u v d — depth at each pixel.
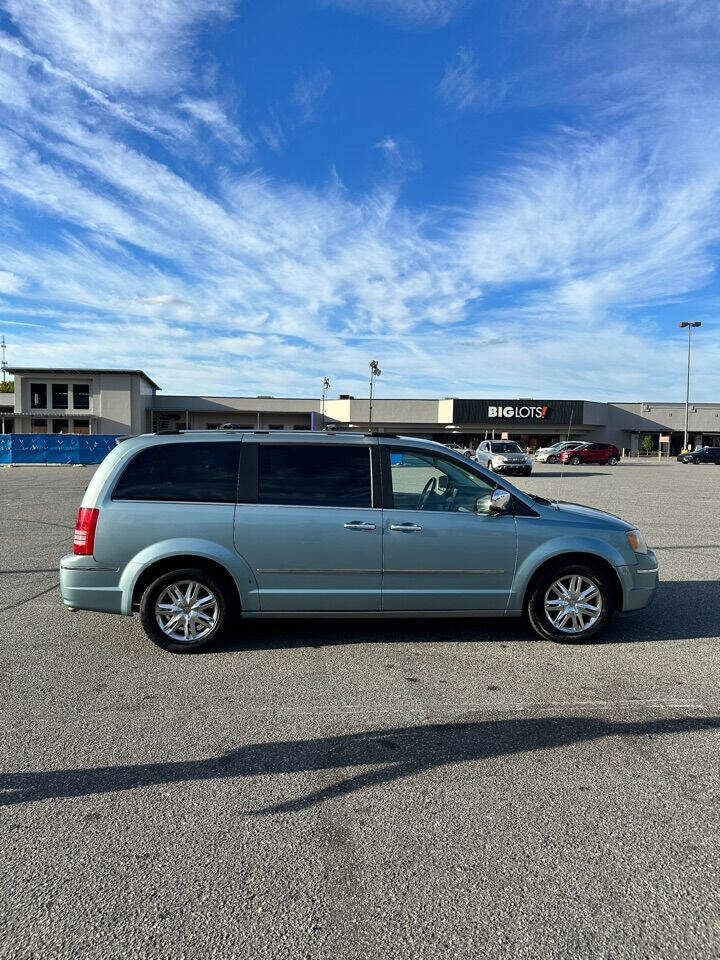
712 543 10.10
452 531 4.88
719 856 2.49
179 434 4.99
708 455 46.09
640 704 3.94
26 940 2.05
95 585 4.75
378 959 1.98
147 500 4.79
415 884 2.32
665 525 12.16
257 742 3.43
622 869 2.41
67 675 4.39
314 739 3.47
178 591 4.83
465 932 2.09
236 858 2.46
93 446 37.19
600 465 42.94
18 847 2.52
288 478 4.91
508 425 65.62
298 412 65.94
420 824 2.69
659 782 3.03
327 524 4.80
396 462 5.03
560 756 3.28
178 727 3.60
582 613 5.09
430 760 3.24
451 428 66.50
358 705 3.91
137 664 4.61
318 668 4.54
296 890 2.29
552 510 5.17
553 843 2.56
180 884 2.32
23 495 17.42
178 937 2.07
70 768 3.15
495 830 2.65
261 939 2.06
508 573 4.97
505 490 5.05
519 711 3.83
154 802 2.85
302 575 4.82
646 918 2.16
